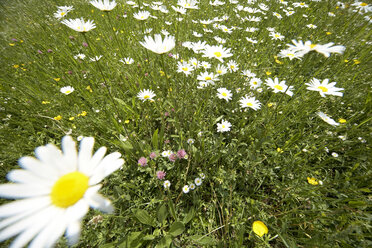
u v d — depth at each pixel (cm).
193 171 24
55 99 33
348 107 29
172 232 18
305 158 23
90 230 19
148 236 18
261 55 42
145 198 22
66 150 10
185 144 25
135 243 17
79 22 19
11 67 41
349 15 47
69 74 38
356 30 42
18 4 64
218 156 23
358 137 24
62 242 17
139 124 30
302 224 19
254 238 18
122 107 29
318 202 20
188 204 22
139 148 24
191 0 28
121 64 38
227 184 22
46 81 38
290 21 53
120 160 10
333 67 36
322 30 46
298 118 29
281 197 22
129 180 23
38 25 55
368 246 15
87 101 34
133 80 34
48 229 7
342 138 24
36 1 68
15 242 7
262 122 29
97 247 19
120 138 24
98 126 28
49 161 9
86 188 9
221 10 58
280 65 40
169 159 23
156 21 49
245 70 35
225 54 26
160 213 19
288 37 50
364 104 27
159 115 30
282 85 28
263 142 24
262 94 34
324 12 55
